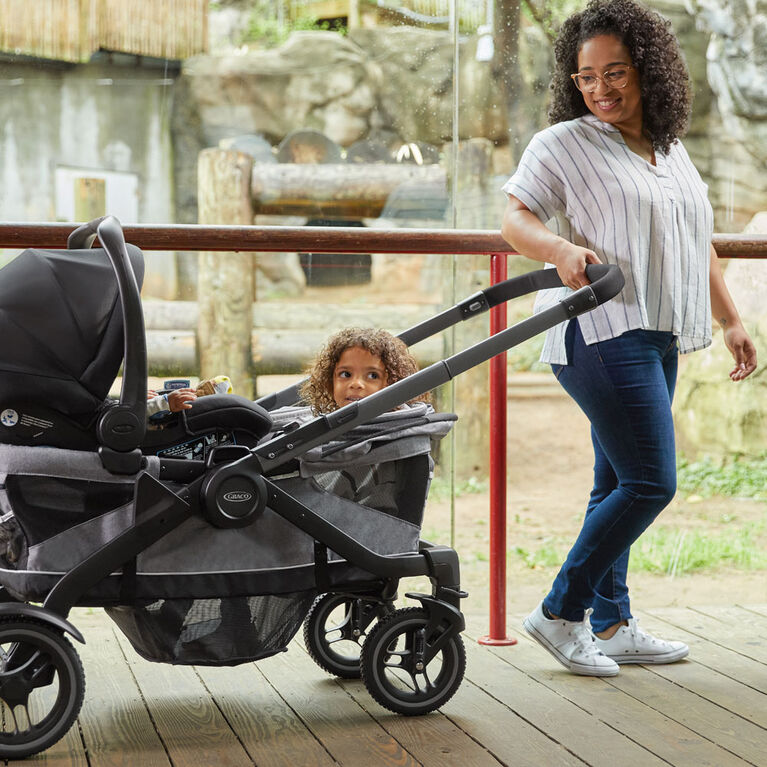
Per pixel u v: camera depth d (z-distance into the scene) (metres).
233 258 7.53
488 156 8.34
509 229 2.77
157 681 2.79
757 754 2.30
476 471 7.60
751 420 7.75
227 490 2.30
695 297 2.78
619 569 2.98
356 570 2.49
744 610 3.60
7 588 2.39
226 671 2.88
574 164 2.75
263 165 8.81
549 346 2.88
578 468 7.87
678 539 5.94
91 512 2.29
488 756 2.29
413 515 2.53
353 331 2.69
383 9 10.16
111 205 10.38
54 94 10.15
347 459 2.42
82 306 2.25
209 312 7.43
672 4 9.30
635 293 2.69
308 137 10.11
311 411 2.70
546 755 2.29
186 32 10.50
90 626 3.35
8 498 2.25
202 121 10.53
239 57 10.52
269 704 2.62
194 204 10.56
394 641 2.52
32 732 2.24
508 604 4.59
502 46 8.30
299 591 2.45
